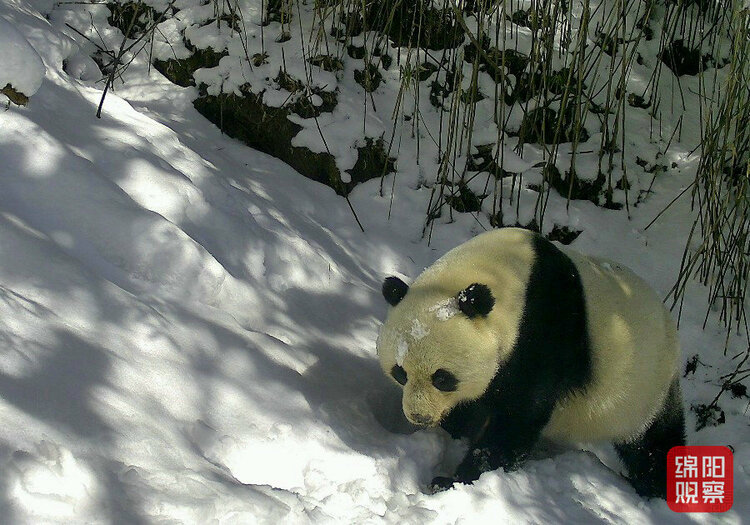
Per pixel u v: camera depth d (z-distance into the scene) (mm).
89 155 3438
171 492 2289
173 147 3898
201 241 3418
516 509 2854
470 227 4441
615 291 3143
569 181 4652
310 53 4621
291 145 4520
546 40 4477
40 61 3438
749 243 4309
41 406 2320
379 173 4562
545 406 3059
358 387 3234
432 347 2857
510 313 2932
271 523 2354
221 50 4707
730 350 4070
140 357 2707
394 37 4844
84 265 2910
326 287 3756
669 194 4758
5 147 3141
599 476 3266
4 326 2475
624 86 4461
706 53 5410
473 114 4242
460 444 3234
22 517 2061
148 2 4953
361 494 2664
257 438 2709
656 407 3246
